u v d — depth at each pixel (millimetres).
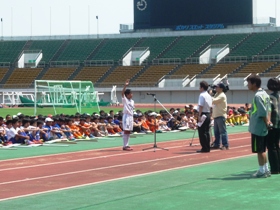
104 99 68812
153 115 27125
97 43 78188
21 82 73250
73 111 41375
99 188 10812
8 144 20125
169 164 14641
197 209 8672
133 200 9492
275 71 63812
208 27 71938
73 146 20297
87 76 72312
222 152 17750
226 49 69188
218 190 10359
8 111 47938
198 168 13656
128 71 71562
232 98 63125
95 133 24266
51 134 21891
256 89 12156
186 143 21562
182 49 72062
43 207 9055
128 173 12969
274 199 9430
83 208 8898
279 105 12195
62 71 74500
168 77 67750
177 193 10086
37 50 78562
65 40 80188
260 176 12023
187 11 72625
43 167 14227
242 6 69812
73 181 11828
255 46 68750
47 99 39406
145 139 23594
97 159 16000
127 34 77562
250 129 11914
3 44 81062
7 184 11484
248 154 17047
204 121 17609
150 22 74812
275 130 12180
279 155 12430
